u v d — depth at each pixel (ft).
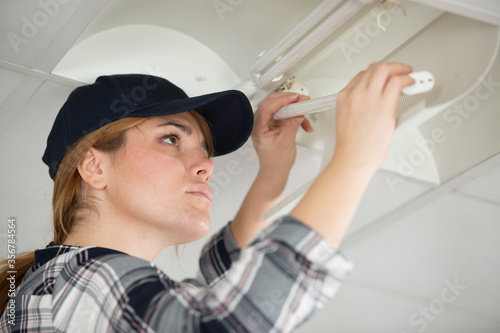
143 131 3.67
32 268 3.53
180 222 3.51
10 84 3.81
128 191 3.53
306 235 2.58
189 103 3.58
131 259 3.07
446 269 5.91
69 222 3.71
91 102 3.65
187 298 2.74
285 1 3.70
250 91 4.13
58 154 3.79
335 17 3.23
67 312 3.07
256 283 2.54
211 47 4.20
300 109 3.64
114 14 3.76
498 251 5.56
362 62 3.95
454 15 3.27
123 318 2.81
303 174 4.71
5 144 4.19
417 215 5.25
